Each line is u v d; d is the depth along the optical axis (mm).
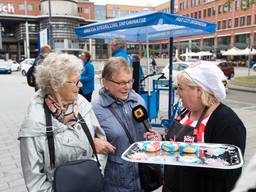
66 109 1888
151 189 2338
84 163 1809
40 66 1885
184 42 73312
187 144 1867
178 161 1680
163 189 2182
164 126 6172
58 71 1800
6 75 28969
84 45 67750
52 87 1821
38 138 1772
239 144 1880
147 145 1888
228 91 16047
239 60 55031
